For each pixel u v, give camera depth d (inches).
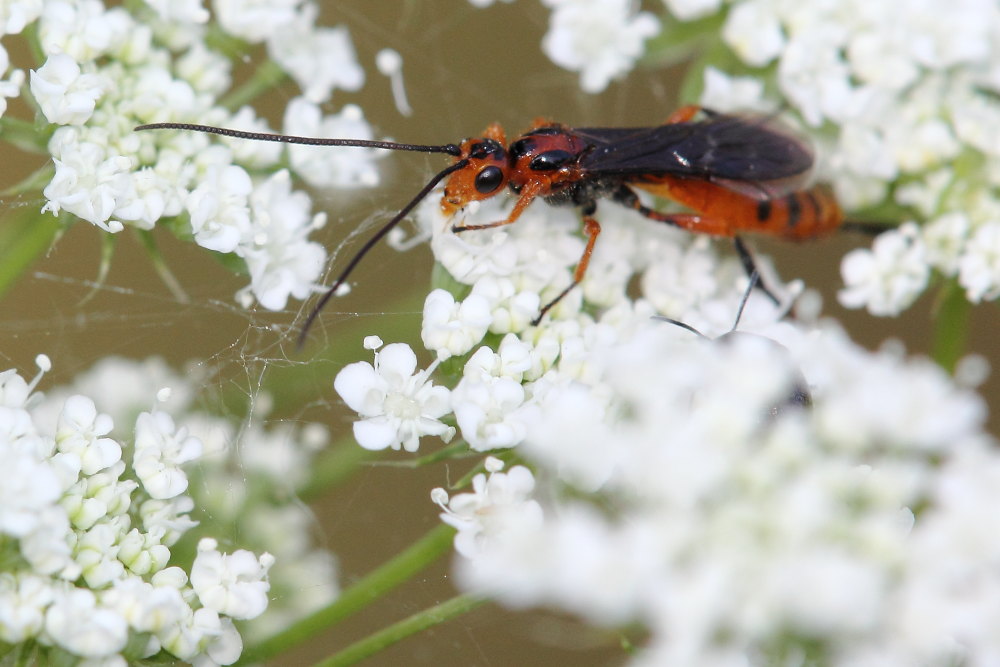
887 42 4.1
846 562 3.6
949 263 4.1
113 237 3.9
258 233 3.9
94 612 3.7
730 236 4.1
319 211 4.2
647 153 4.0
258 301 4.0
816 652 3.6
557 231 4.0
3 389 3.8
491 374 3.8
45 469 3.7
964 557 3.6
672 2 4.2
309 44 4.1
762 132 4.0
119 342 4.2
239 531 4.1
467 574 3.8
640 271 4.1
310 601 4.1
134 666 3.8
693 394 3.7
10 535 3.7
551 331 3.9
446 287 3.9
